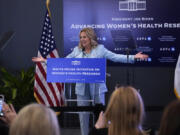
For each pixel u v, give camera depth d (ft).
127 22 21.94
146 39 21.91
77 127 21.38
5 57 22.72
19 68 22.68
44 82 16.69
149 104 22.20
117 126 7.14
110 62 22.17
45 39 17.10
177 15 21.77
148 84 22.17
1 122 10.34
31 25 22.61
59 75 15.37
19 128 5.18
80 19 22.16
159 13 21.80
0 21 22.65
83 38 17.13
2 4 22.65
